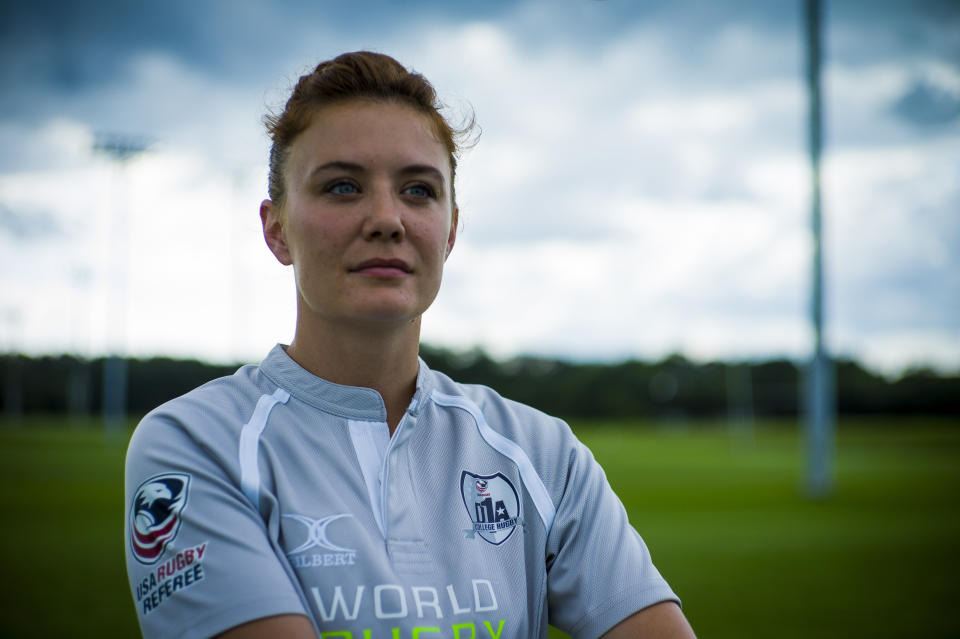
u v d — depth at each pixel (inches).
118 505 485.4
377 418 40.2
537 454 43.0
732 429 2628.0
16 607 217.2
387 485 38.6
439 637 35.6
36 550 315.3
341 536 36.4
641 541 43.2
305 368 41.1
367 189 38.9
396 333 40.4
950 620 210.8
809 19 566.9
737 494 599.8
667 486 681.6
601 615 40.0
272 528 36.3
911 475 807.1
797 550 335.6
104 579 255.9
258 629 33.1
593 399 2942.9
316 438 39.1
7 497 531.5
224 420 38.7
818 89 569.3
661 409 2977.4
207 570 34.2
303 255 39.4
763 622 208.7
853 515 464.8
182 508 35.5
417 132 39.8
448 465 40.8
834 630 200.8
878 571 286.2
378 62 40.7
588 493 43.1
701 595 244.1
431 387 42.8
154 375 2170.3
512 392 2807.6
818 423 600.4
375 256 38.4
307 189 39.3
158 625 34.5
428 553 37.8
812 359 604.4
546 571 41.4
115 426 1588.3
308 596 35.1
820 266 598.2
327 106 39.5
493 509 40.3
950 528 404.2
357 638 34.7
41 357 2509.8
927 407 2795.3
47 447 1195.9
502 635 37.4
